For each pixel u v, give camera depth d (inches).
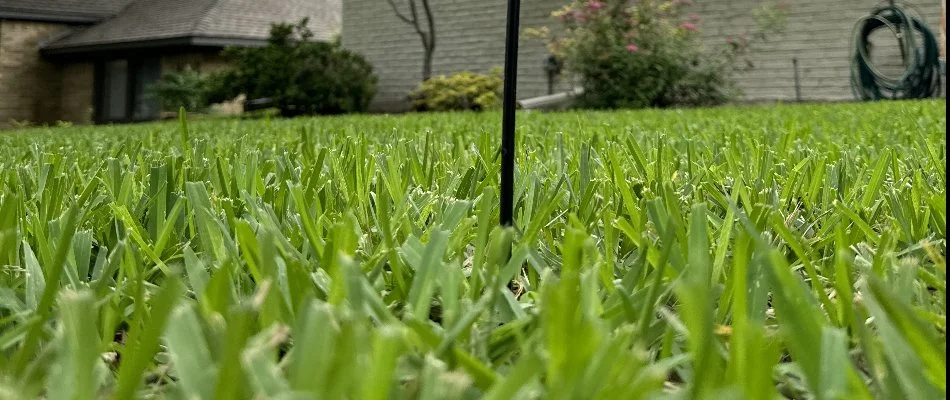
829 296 33.2
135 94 706.2
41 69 733.3
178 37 629.3
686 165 73.6
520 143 93.4
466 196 53.3
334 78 500.1
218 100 525.3
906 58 358.3
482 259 33.2
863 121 147.2
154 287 32.1
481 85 451.8
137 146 94.0
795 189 56.1
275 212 46.0
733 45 398.6
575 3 418.0
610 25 398.9
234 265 33.3
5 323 27.9
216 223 36.2
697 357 19.5
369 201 52.0
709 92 395.2
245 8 700.0
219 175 56.0
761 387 17.4
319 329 17.6
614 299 28.5
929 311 27.5
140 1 767.1
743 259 21.1
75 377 17.7
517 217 46.5
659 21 405.4
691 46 405.4
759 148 77.2
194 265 31.2
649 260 33.0
